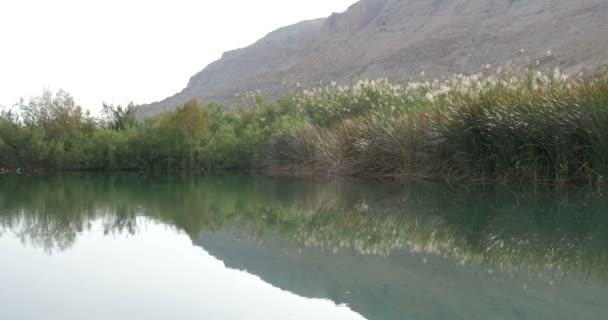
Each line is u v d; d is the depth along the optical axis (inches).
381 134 584.1
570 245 215.0
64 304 137.9
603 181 398.9
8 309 133.5
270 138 778.2
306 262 185.2
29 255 196.9
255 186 510.6
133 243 220.8
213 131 937.5
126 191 464.8
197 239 231.0
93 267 178.2
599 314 124.3
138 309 132.6
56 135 872.9
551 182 427.8
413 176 537.0
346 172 617.9
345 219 294.7
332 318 124.4
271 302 137.4
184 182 571.2
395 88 758.5
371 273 169.0
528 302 135.0
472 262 184.5
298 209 339.6
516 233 243.8
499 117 442.9
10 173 783.7
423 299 138.9
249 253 201.6
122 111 985.5
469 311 127.1
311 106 877.2
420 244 219.5
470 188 441.1
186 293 147.2
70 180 615.5
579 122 406.0
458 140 492.7
